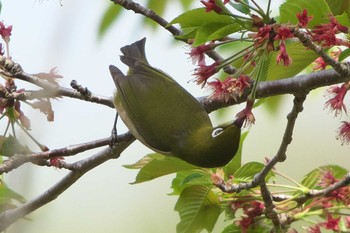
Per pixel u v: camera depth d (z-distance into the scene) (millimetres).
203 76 8797
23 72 9781
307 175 10609
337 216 10719
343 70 8828
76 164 10297
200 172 10656
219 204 10742
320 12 8797
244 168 10586
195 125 10500
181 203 10805
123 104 10805
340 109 9500
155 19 10969
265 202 10078
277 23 8367
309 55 9531
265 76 9516
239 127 9656
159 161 10312
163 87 11031
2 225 9852
